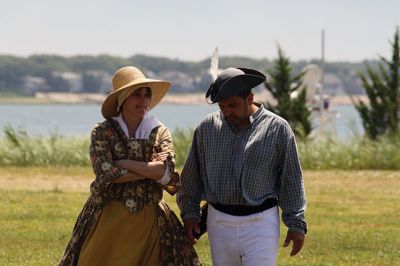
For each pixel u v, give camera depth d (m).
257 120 10.89
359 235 20.17
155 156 11.09
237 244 10.91
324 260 17.19
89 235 11.02
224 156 10.88
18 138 38.72
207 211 11.23
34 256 17.09
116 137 11.05
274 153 10.86
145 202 11.02
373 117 45.34
